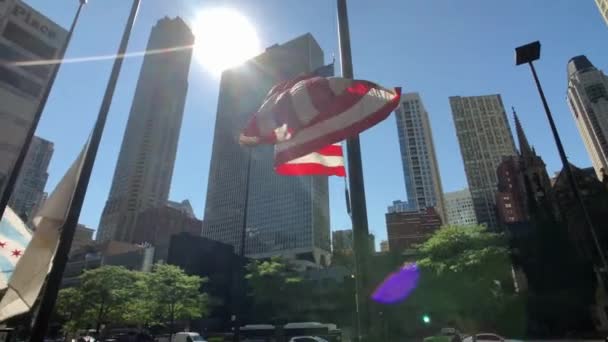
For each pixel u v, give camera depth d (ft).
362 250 19.26
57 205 28.22
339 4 27.63
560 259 196.44
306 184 488.44
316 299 221.25
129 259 318.04
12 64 186.19
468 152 587.27
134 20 35.73
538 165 245.45
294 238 463.01
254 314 230.07
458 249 161.38
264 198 498.28
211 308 246.88
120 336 163.63
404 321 179.73
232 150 520.42
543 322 178.91
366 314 17.92
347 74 26.21
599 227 193.16
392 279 184.34
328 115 26.03
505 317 178.40
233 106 522.06
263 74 483.51
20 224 38.04
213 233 490.08
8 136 178.19
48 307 22.30
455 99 628.69
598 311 177.27
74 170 29.27
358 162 22.58
